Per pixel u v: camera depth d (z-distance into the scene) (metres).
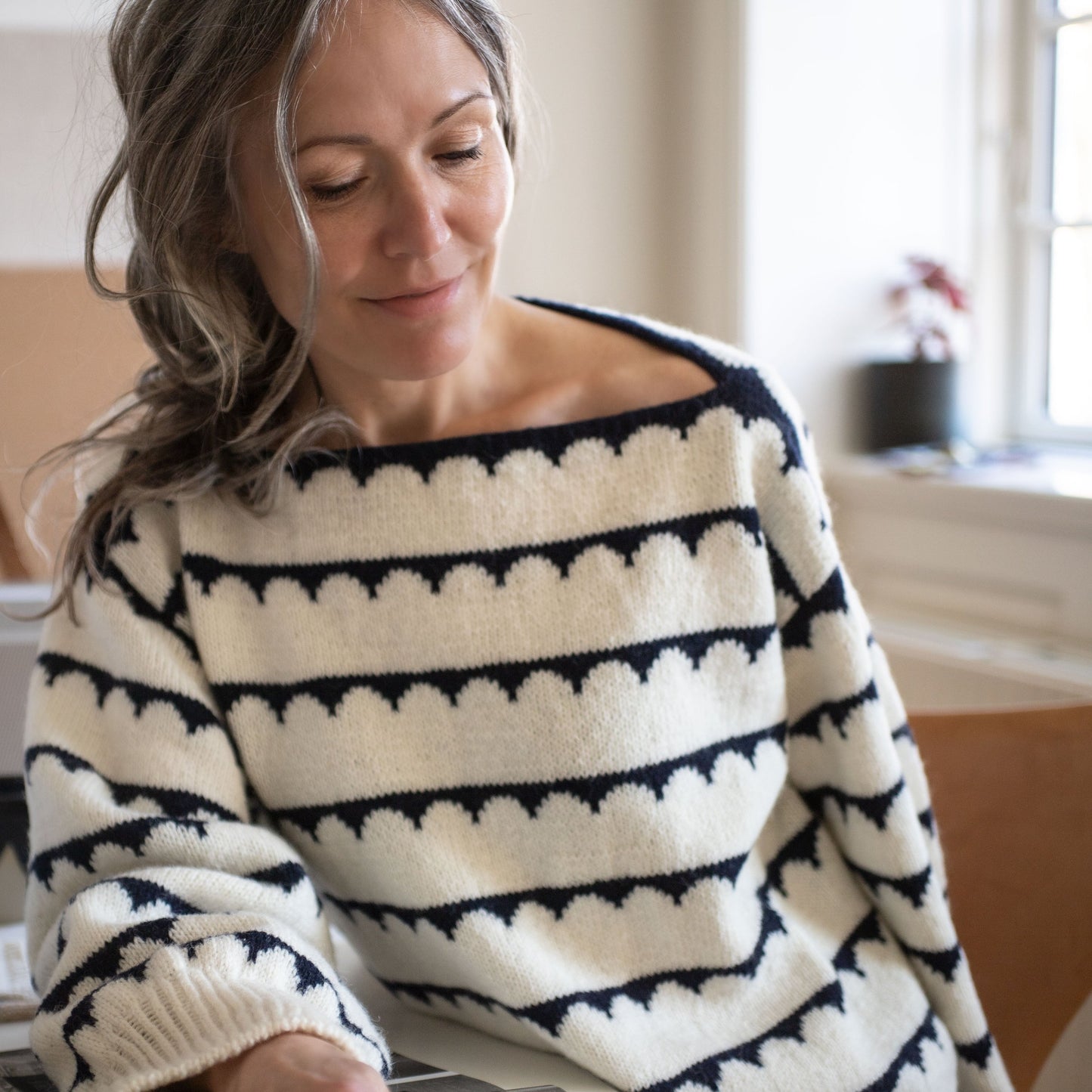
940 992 0.93
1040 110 2.06
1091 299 2.03
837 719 0.91
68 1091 0.64
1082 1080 1.37
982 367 2.15
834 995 0.88
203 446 0.86
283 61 0.71
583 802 0.84
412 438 0.87
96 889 0.73
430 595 0.84
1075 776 1.11
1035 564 1.74
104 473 0.90
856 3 2.00
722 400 0.86
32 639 1.03
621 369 0.89
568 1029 0.81
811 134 2.00
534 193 1.97
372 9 0.69
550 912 0.85
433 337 0.76
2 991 0.88
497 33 0.76
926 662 1.75
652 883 0.85
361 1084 0.56
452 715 0.84
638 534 0.85
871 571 2.00
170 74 0.75
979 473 1.90
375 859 0.85
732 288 2.01
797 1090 0.83
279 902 0.77
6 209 1.46
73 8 1.45
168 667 0.84
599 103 2.01
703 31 2.01
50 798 0.80
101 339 1.30
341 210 0.73
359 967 1.01
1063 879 1.10
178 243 0.79
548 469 0.85
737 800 0.88
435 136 0.72
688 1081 0.81
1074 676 1.56
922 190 2.09
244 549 0.86
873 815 0.91
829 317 2.06
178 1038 0.62
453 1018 0.90
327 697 0.84
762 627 0.88
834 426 2.10
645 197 2.08
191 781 0.82
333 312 0.76
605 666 0.84
